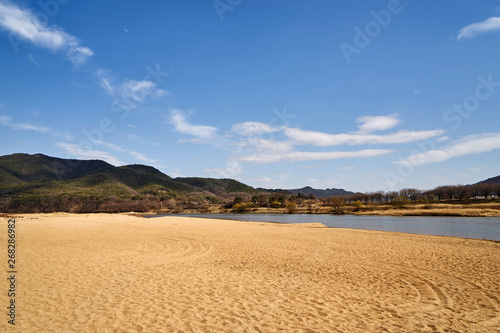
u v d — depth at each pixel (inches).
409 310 290.8
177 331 234.1
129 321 252.2
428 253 639.1
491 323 259.4
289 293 341.4
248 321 257.0
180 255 596.1
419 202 3713.1
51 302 297.1
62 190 5792.3
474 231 1358.3
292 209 4375.0
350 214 3395.7
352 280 406.3
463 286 377.1
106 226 1407.5
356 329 244.5
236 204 5748.0
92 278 394.6
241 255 603.2
